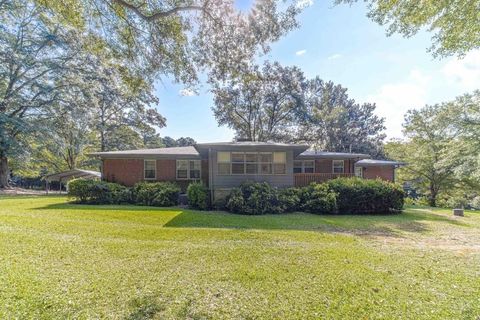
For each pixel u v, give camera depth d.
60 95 20.81
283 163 13.70
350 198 12.06
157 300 3.19
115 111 28.78
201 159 16.67
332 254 5.26
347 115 34.25
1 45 18.39
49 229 6.71
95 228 7.16
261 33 5.65
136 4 5.26
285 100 27.00
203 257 4.89
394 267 4.54
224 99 26.67
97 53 6.47
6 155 19.67
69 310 2.87
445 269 4.46
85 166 31.08
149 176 16.36
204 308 3.04
